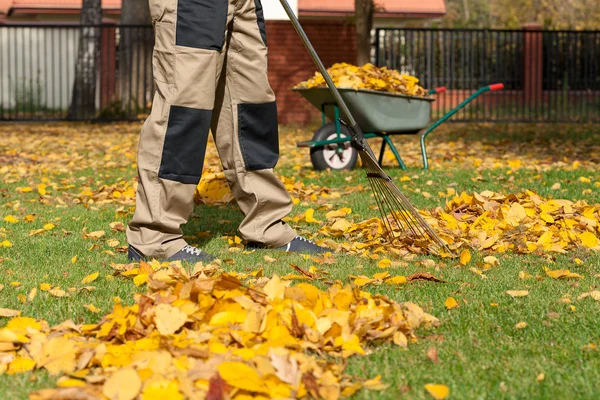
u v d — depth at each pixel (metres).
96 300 3.55
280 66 18.50
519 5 37.16
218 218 5.85
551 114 20.05
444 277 4.02
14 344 2.86
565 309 3.45
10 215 5.97
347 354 2.77
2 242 4.84
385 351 2.88
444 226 5.20
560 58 20.97
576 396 2.49
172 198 4.30
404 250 4.60
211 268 3.98
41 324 3.07
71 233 5.29
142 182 4.29
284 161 10.12
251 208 4.58
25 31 25.77
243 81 4.42
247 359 2.58
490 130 15.77
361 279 3.76
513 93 20.94
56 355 2.70
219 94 4.46
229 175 4.58
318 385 2.41
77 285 3.85
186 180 4.30
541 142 13.07
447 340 3.03
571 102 20.97
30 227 5.50
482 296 3.65
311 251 4.61
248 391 2.35
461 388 2.54
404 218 4.70
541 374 2.63
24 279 3.98
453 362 2.79
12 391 2.52
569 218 5.35
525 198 6.14
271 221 4.60
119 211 5.96
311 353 2.80
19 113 23.27
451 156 10.46
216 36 4.21
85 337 2.96
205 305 2.97
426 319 3.19
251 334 2.77
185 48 4.18
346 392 2.46
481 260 4.41
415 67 19.72
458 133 15.02
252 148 4.52
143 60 18.62
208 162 9.64
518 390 2.53
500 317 3.33
